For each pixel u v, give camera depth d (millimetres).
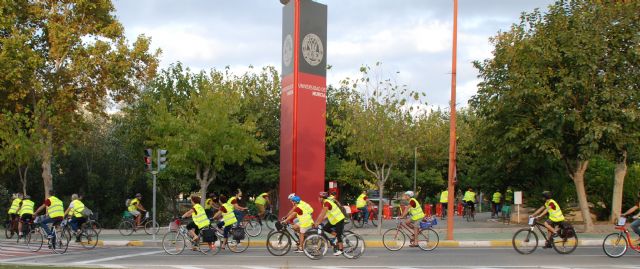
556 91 23531
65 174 40594
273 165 38719
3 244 21484
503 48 26031
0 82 28562
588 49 22781
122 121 40250
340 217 16094
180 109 31141
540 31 24125
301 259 16125
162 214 40469
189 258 16609
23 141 29219
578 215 31828
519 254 17359
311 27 29078
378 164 26016
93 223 21297
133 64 31062
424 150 45031
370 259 16078
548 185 31109
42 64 29438
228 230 18219
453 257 16562
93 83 30672
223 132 29188
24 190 35062
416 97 24219
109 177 41000
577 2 24141
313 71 28906
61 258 16844
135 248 20234
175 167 29734
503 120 25797
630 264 14883
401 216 18891
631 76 23297
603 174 30844
